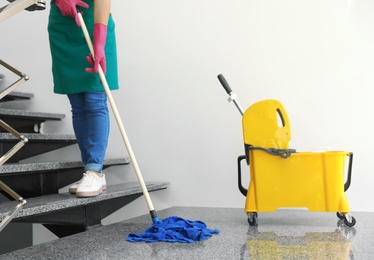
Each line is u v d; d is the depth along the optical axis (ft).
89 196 6.12
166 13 8.45
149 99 8.53
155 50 8.51
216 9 8.11
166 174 8.37
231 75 7.98
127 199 7.48
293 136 7.56
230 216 6.90
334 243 4.91
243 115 6.10
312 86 7.49
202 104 8.17
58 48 6.46
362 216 6.71
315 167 5.85
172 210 7.66
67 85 6.44
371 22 7.20
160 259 4.36
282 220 6.46
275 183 5.96
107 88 5.91
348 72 7.31
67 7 6.09
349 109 7.29
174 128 8.34
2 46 9.76
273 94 7.72
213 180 8.06
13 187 6.93
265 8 7.79
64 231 6.38
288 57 7.64
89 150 6.46
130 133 8.63
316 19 7.49
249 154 6.08
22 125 8.66
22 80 3.84
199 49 8.21
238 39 7.95
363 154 7.21
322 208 5.84
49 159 9.11
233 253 4.52
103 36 6.00
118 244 5.06
